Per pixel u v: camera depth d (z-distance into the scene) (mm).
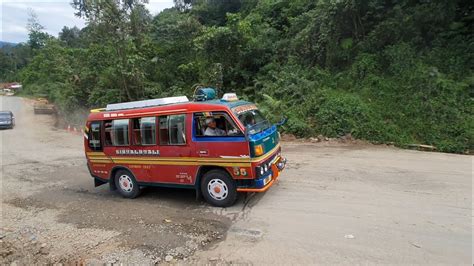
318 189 6984
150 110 6863
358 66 14680
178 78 23531
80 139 18469
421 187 6746
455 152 9984
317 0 19328
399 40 14359
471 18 13570
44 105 37750
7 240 5613
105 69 24922
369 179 7457
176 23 24484
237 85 20141
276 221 5531
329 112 13234
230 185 6176
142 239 5230
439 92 11773
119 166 7449
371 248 4430
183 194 7516
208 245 4906
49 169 11148
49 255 4977
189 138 6375
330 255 4324
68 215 6602
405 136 11188
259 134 6219
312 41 17562
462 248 4324
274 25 21688
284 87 16234
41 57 51125
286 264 4191
